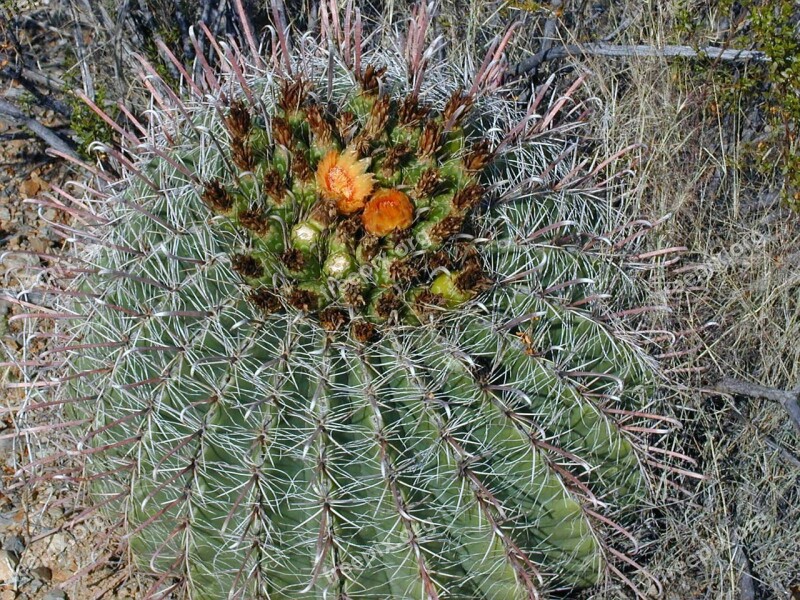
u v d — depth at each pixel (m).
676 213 1.19
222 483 0.79
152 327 0.83
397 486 0.78
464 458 0.79
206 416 0.79
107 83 1.38
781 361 1.15
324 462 0.77
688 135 1.21
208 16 1.38
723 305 1.18
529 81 1.34
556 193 0.95
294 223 0.86
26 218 1.35
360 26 0.99
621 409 0.94
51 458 0.90
